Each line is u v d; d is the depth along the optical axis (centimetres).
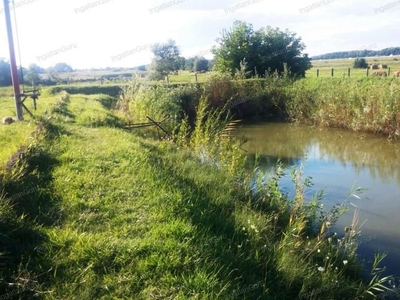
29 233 436
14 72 1069
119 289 361
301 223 602
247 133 1819
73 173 644
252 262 477
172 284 375
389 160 1250
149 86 1744
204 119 1399
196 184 697
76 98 1900
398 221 752
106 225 479
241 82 2330
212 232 511
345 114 1766
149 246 427
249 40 2855
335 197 900
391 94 1537
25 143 730
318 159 1295
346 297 477
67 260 394
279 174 796
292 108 2145
